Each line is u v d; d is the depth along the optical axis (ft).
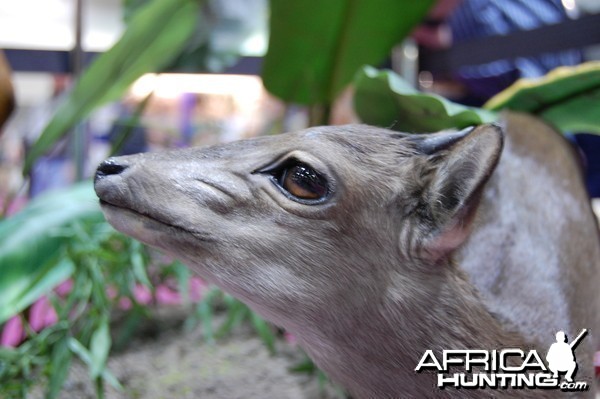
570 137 1.84
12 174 2.43
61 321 1.48
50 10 2.30
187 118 2.46
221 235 1.01
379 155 1.05
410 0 1.50
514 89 1.50
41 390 1.52
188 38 1.78
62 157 2.33
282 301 1.03
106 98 1.66
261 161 1.03
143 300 1.99
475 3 2.23
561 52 1.80
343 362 1.08
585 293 1.31
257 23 1.86
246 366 1.61
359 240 1.02
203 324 1.83
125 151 2.23
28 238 1.51
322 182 1.01
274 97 1.70
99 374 1.37
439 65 2.12
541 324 1.20
